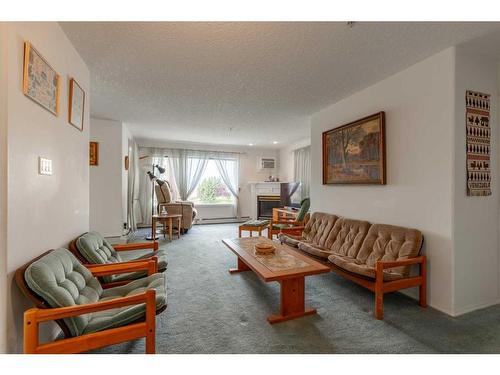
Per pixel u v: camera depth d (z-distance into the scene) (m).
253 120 4.42
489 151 2.20
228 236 5.29
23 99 1.31
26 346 1.13
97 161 4.26
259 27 1.79
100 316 1.48
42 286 1.21
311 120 4.13
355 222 2.95
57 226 1.72
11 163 1.22
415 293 2.35
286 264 2.17
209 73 2.55
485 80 2.19
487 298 2.18
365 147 2.91
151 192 6.37
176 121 4.48
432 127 2.20
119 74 2.58
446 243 2.08
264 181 7.59
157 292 1.57
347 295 2.44
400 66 2.40
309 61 2.30
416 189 2.34
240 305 2.21
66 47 1.88
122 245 2.47
